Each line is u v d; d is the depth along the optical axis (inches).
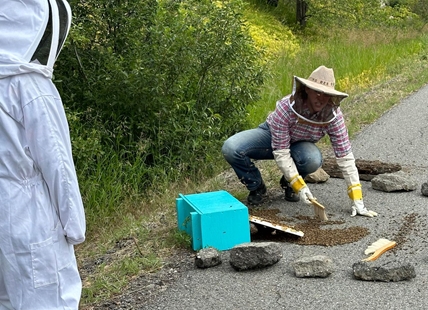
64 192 104.7
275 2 861.8
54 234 105.2
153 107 277.9
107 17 281.7
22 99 102.1
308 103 195.0
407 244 178.2
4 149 102.6
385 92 435.8
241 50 306.5
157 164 281.6
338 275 161.0
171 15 289.1
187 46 281.7
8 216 102.1
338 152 204.2
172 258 181.9
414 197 218.7
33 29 103.7
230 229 182.5
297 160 206.7
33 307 103.0
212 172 281.7
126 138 280.4
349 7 823.1
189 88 309.9
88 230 228.5
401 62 570.3
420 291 148.1
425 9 970.1
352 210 205.6
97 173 252.5
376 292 149.3
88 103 276.8
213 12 303.9
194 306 150.0
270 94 400.8
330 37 772.6
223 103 319.9
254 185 220.2
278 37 717.9
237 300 151.0
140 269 177.0
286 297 150.3
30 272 102.6
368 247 175.8
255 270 167.8
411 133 318.3
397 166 244.2
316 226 197.5
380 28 810.8
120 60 273.3
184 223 192.5
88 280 176.9
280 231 191.2
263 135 214.7
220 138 311.6
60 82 270.8
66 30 109.5
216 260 172.1
